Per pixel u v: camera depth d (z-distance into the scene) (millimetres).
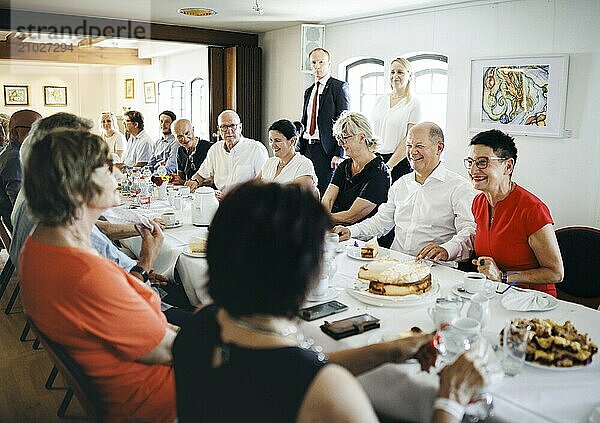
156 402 1533
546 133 4426
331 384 849
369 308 1858
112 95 11992
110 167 1528
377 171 3232
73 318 1411
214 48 7207
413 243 2855
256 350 908
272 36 7113
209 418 929
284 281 896
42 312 1434
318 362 889
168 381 1547
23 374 2969
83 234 1538
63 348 1452
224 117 4660
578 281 2775
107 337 1433
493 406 1238
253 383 881
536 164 4551
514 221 2197
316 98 5594
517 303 1880
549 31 4375
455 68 5109
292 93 6914
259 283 893
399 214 2951
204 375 954
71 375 1455
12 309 3914
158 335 1492
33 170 1427
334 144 5504
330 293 1966
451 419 1030
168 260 2643
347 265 2387
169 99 10062
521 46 4582
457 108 5129
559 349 1418
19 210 2287
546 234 2145
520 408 1231
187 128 5590
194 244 2576
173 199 3785
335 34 6359
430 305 1884
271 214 897
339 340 1607
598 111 4129
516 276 2133
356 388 868
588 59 4156
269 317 927
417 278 1937
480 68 4848
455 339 1417
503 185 2219
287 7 5496
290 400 842
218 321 1000
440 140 2764
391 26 5688
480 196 2395
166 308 2400
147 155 6969
